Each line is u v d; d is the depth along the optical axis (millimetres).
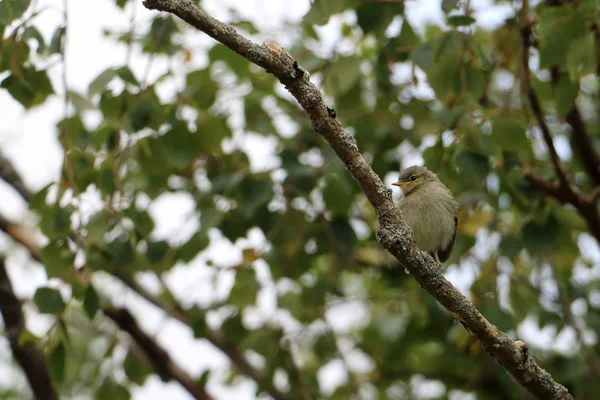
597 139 13969
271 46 6898
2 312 10984
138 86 9820
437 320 14047
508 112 10609
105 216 9984
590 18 9805
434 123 12391
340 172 11789
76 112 10219
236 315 12258
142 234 10789
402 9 10516
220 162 12359
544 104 13812
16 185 13031
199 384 12500
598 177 12508
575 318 13586
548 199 11680
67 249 9594
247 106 12297
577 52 9844
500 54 12555
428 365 14711
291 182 11938
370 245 14320
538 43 10508
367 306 15430
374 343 14375
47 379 10953
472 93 10227
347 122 12977
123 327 12531
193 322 12031
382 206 7168
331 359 14086
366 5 10508
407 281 14266
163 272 12062
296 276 12305
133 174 12086
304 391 12836
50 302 9438
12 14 8914
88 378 13977
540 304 13281
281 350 12711
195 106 10891
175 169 12320
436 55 10047
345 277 15602
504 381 13016
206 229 11250
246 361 13523
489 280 11852
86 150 10555
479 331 7480
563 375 13125
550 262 13164
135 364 11961
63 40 9117
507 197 12000
